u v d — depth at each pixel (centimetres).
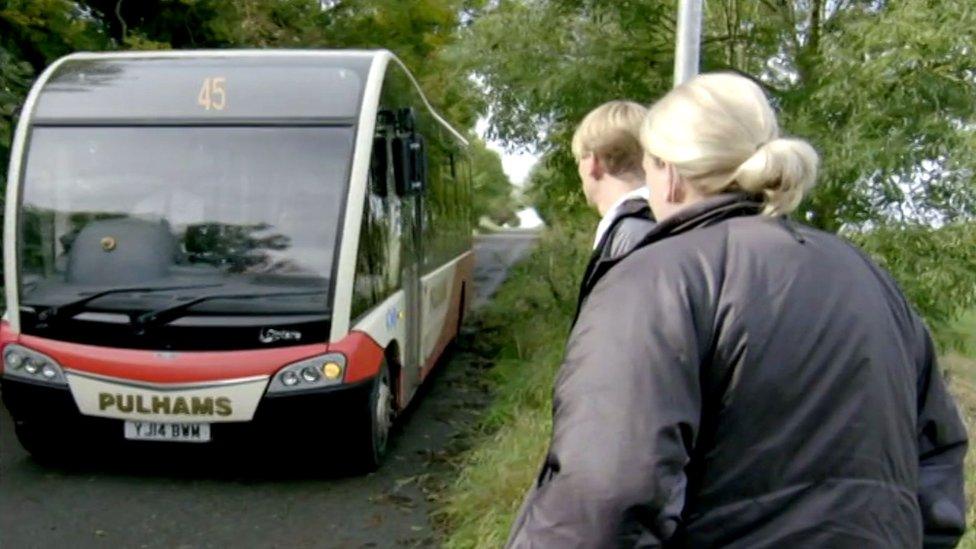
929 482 204
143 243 667
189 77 707
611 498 164
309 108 691
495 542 508
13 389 661
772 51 795
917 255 664
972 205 650
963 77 641
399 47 1562
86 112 698
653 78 824
